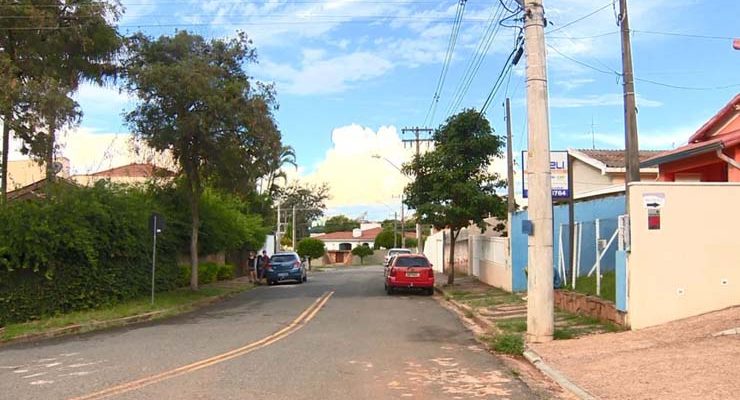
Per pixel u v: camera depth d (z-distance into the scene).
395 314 19.31
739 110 17.94
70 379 9.66
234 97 24.14
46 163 20.83
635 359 10.23
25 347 13.93
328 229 140.50
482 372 10.24
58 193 19.70
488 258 29.61
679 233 13.12
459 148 26.72
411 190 28.22
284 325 16.56
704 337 11.16
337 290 30.14
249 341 13.58
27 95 18.95
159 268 25.70
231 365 10.65
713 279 13.05
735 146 16.12
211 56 24.61
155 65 22.94
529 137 13.35
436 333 15.08
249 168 25.61
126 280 21.97
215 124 24.02
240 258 44.50
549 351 11.63
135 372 10.09
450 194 26.94
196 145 24.84
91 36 23.33
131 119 24.17
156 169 27.20
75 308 19.45
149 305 20.94
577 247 18.44
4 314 17.59
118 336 15.21
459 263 40.81
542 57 13.34
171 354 11.92
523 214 24.34
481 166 27.28
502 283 26.34
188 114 23.62
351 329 15.69
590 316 15.38
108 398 8.28
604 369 9.77
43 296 18.55
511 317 17.17
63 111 19.59
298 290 30.59
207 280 33.31
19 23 21.05
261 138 24.83
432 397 8.44
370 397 8.39
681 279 13.05
